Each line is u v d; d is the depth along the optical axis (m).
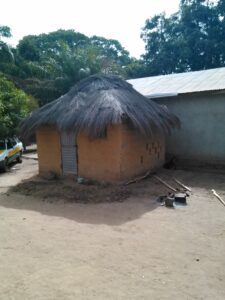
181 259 4.48
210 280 3.89
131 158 9.52
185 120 12.30
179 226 5.89
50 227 6.00
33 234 5.65
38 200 8.15
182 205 7.30
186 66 31.39
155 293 3.59
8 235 5.65
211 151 11.83
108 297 3.51
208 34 30.48
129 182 9.16
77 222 6.26
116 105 8.51
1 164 12.88
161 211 6.85
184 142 12.42
